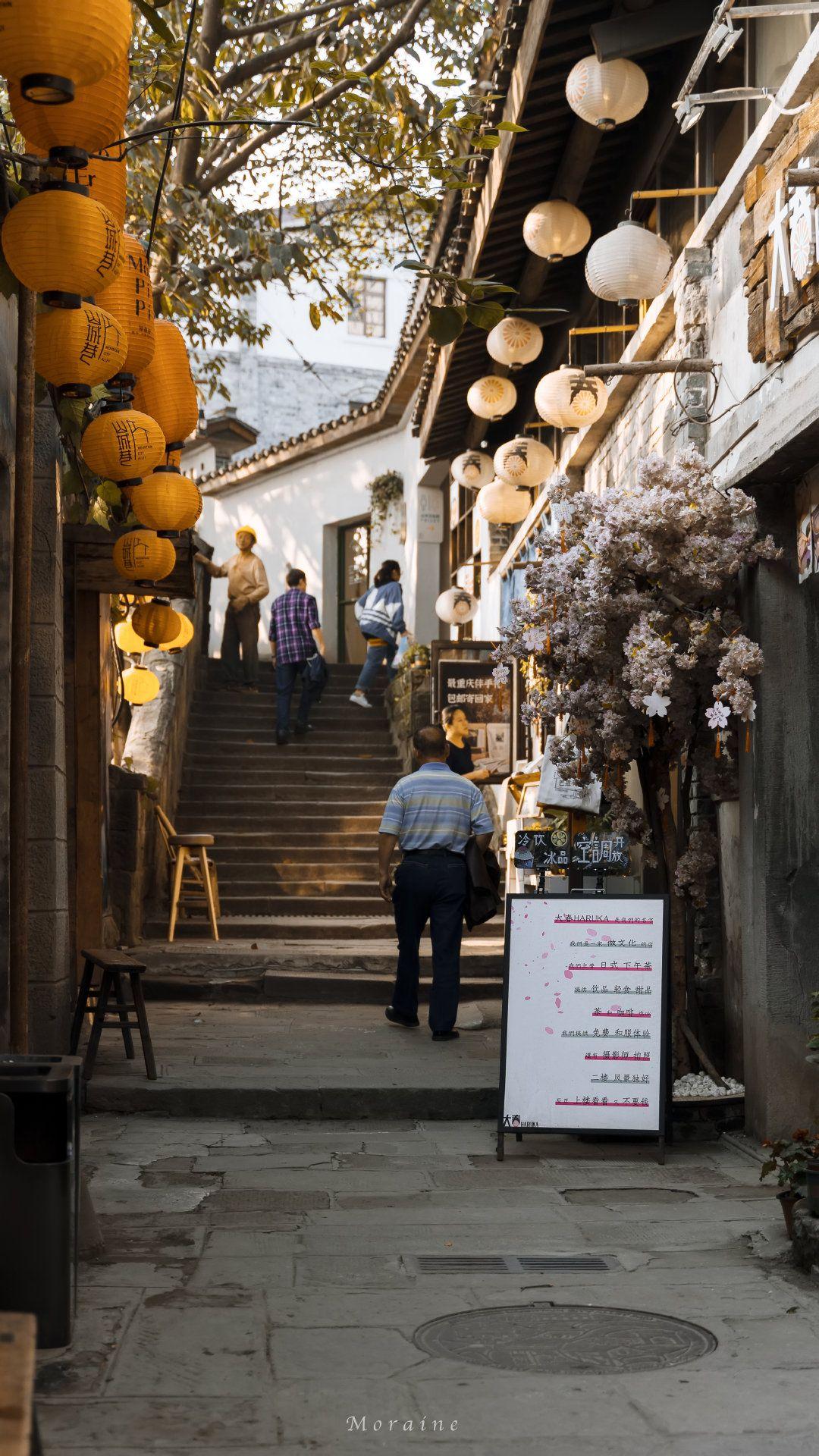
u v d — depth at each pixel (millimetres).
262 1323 3936
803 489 6137
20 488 4707
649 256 7430
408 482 20984
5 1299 3666
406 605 20891
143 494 5863
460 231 10844
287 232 13367
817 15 6031
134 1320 3934
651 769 6992
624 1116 6137
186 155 11719
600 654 6734
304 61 11992
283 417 27812
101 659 9664
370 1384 3492
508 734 14133
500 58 8781
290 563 23391
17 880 4680
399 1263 4562
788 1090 6160
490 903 8766
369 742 17375
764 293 6133
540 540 7195
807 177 5016
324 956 10680
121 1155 6094
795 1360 3703
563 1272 4492
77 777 9125
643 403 8812
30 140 3943
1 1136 3689
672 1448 3121
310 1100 7035
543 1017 6254
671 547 6395
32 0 3303
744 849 6469
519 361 10820
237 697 18156
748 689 5992
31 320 4660
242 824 14867
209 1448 3072
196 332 13469
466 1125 6980
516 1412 3324
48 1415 3236
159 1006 10008
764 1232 4977
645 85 7750
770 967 6184
